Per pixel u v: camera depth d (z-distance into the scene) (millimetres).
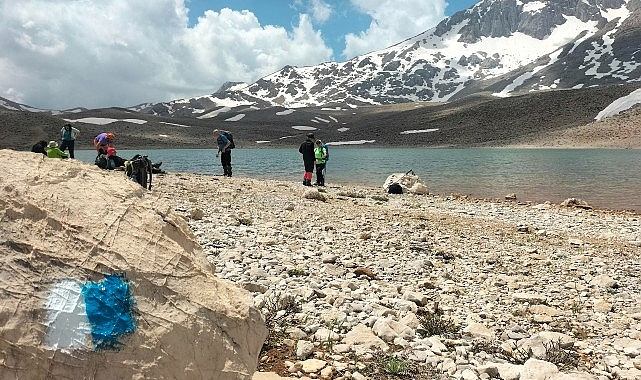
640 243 16375
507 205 25578
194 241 4273
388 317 8078
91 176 3939
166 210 4125
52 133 141000
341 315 8070
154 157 82250
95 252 3500
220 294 4043
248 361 3980
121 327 3375
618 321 8836
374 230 16234
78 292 3299
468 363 6758
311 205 21000
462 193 32219
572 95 162375
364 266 11664
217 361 3771
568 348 7609
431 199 27188
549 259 13617
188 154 97375
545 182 38906
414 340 7426
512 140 132625
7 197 3371
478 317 8695
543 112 153875
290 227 15633
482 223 19625
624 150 95312
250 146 161625
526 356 7094
